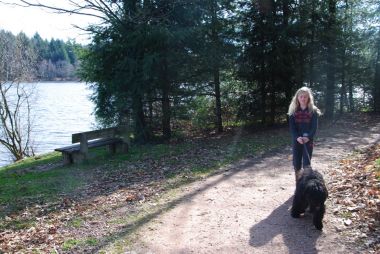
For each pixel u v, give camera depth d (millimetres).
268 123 16969
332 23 17141
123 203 7266
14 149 20531
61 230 6129
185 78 14773
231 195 7309
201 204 6883
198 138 15289
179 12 14328
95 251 5227
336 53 17750
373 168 7590
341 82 18953
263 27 15625
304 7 16344
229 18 15703
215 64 14852
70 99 54906
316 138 13328
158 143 14461
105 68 14156
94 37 13883
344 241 4945
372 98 20328
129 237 5609
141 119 14484
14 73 21359
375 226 5160
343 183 7082
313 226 5504
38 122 32531
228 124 17734
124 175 9734
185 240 5395
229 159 10672
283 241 5145
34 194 8586
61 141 25141
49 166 12195
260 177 8508
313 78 17562
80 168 10891
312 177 5484
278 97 16750
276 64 15703
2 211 7512
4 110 21250
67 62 49531
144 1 13898
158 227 5910
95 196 8000
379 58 19344
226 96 16922
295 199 5727
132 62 13234
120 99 13617
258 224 5789
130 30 13641
